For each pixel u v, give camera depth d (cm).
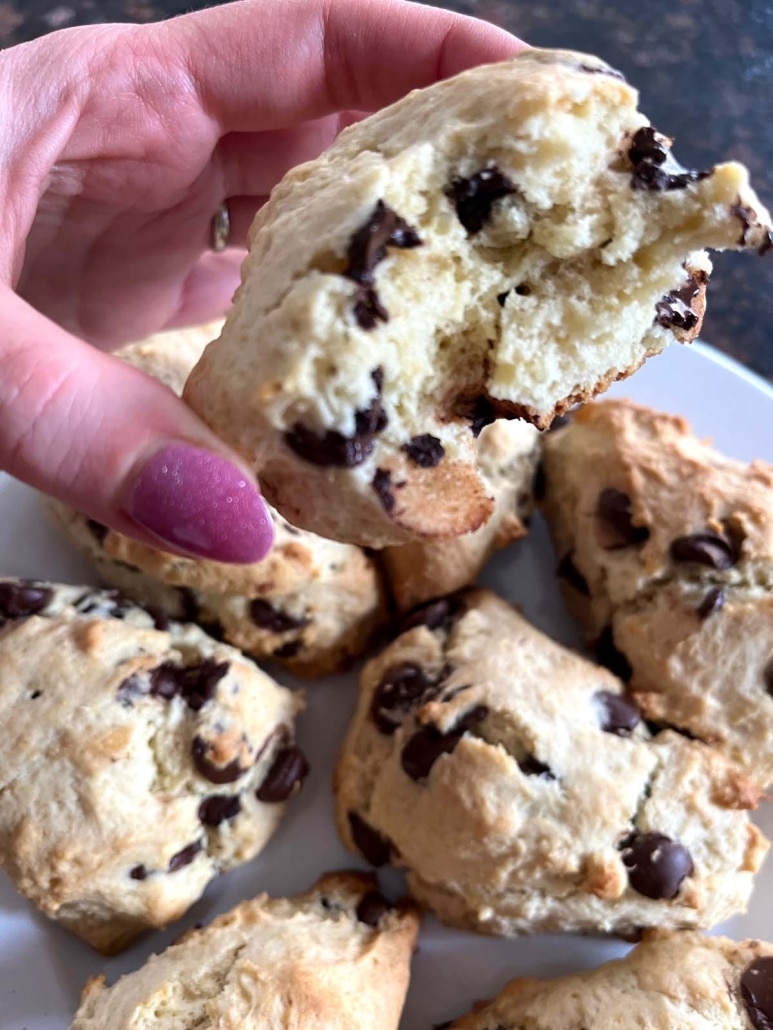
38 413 9
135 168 15
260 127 16
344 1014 12
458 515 10
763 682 14
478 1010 14
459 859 13
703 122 22
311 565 15
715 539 14
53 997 14
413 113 10
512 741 14
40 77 13
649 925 14
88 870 13
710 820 14
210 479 9
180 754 14
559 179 9
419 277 9
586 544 16
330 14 15
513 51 14
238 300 10
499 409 11
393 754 14
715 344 20
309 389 9
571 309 10
